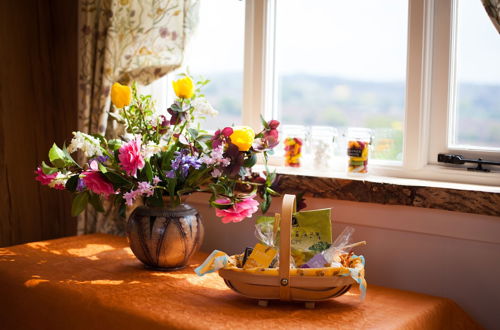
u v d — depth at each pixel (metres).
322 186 1.72
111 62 2.10
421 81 1.73
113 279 1.53
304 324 1.22
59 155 1.55
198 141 1.59
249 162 1.58
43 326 1.46
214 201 1.54
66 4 2.56
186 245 1.60
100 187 1.46
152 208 1.61
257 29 2.06
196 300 1.37
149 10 2.07
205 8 2.31
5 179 2.48
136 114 1.70
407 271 1.62
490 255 1.49
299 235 1.43
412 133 1.76
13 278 1.55
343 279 1.29
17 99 2.52
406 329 1.23
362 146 1.77
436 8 1.73
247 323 1.22
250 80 2.09
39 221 2.61
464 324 1.44
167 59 2.08
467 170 1.68
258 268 1.29
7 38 2.48
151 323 1.25
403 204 1.58
